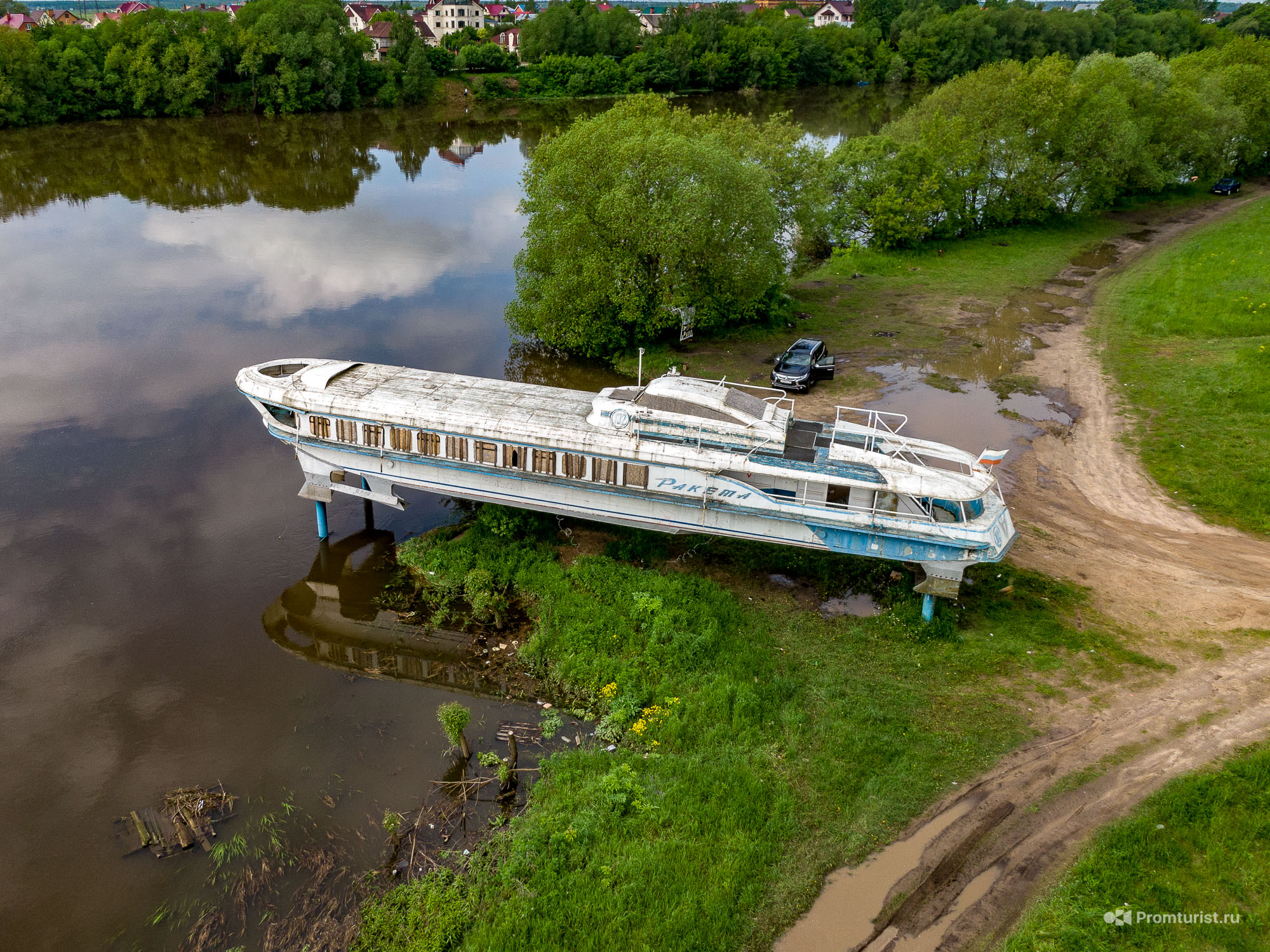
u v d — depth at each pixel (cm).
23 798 1686
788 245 5288
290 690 1994
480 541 2483
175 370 3762
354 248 5678
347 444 2391
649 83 12825
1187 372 3550
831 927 1406
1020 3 16275
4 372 3688
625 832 1574
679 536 2508
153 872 1541
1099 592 2245
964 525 2028
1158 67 7269
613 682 1964
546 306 3628
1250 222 6088
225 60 10312
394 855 1570
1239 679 1914
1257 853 1493
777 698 1892
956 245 5738
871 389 3509
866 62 14012
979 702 1880
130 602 2284
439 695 1986
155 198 6806
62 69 9200
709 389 2312
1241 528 2520
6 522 2620
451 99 11788
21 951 1405
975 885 1473
